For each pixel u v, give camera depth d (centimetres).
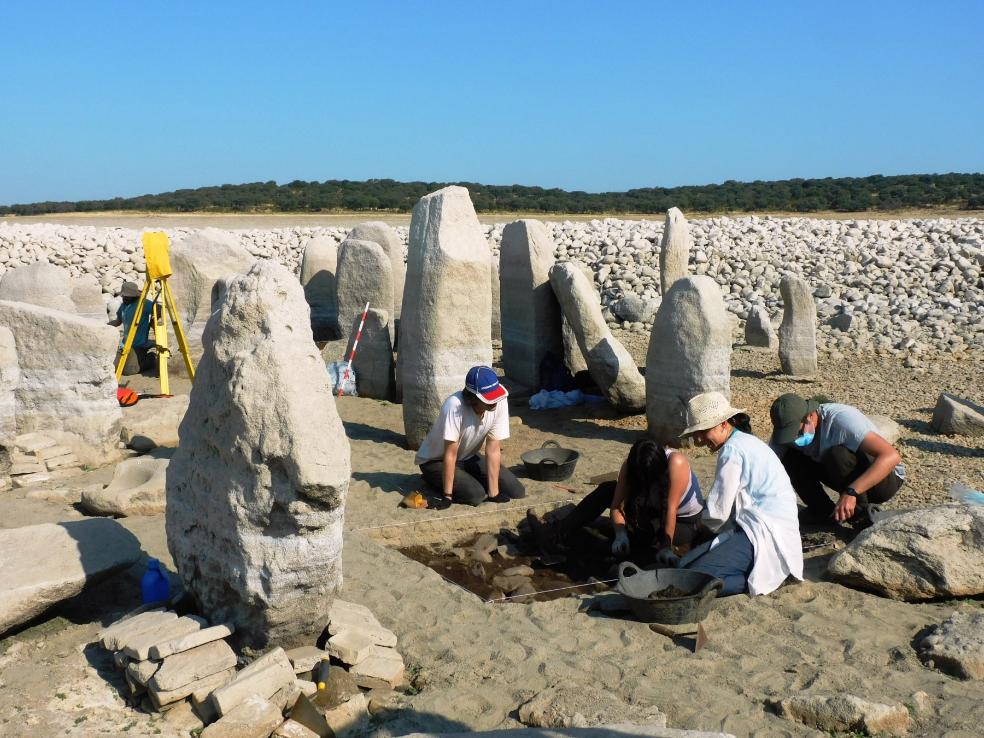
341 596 472
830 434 549
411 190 5028
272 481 364
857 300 1448
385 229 1327
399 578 500
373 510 607
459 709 368
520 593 508
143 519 580
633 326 1448
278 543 370
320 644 401
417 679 394
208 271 1120
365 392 998
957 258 1523
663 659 408
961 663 386
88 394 694
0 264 1692
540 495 641
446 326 743
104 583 475
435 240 743
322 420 368
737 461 481
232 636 390
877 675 387
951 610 454
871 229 1795
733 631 433
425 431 757
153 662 370
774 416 564
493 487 622
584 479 689
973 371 1082
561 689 371
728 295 1566
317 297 1328
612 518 551
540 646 420
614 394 896
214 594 392
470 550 570
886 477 543
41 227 1869
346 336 1155
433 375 746
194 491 398
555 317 1029
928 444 779
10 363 640
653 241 1761
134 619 396
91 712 363
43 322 686
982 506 486
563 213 3975
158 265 924
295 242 2030
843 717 349
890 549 471
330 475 362
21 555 433
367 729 356
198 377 402
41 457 675
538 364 1023
